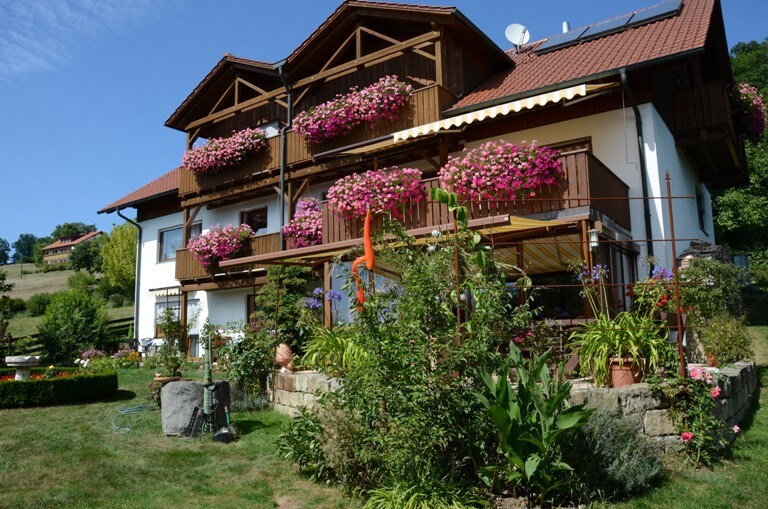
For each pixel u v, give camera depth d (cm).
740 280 1289
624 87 1305
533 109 1462
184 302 2275
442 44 1652
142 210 2592
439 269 665
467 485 605
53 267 9812
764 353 1301
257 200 2156
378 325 643
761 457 703
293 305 1554
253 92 2259
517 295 1002
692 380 704
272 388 1101
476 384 627
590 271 1020
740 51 4397
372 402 631
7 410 1113
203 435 891
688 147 1636
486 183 1223
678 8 1648
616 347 735
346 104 1720
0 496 646
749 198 2658
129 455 798
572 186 1155
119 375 1636
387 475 626
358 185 1427
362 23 1850
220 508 612
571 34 1883
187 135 2366
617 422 655
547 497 591
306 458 716
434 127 1283
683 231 1560
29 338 2658
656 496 600
